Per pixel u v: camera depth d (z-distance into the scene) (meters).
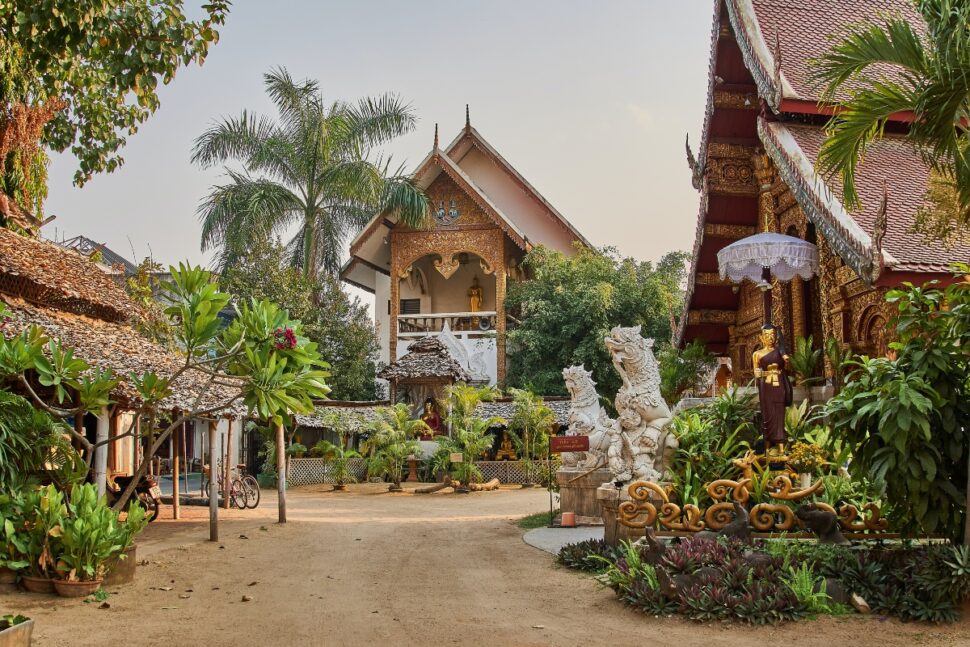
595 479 15.13
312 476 29.45
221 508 20.66
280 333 10.58
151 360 15.45
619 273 33.12
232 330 10.66
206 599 9.02
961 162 8.94
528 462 27.62
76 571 8.95
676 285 34.25
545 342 32.41
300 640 7.14
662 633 7.19
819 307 16.78
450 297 39.41
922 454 7.99
